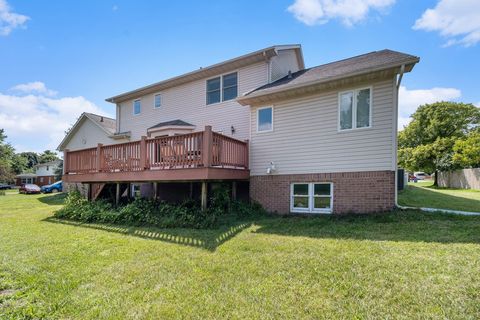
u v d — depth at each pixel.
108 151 9.05
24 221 8.43
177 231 6.29
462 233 4.89
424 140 25.34
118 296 3.05
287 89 7.84
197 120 11.89
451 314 2.43
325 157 7.73
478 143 19.23
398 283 3.05
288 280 3.30
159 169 7.68
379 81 7.04
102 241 5.61
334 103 7.68
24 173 48.31
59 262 4.25
